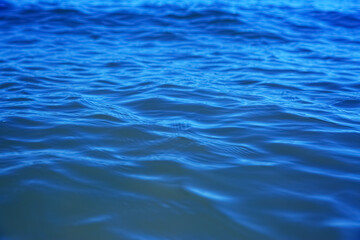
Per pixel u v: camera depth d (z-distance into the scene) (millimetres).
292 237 2453
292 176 3164
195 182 3021
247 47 8172
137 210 2668
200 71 6430
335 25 10094
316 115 4516
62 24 9812
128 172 3131
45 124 4078
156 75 6156
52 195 2797
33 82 5719
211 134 3922
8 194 2785
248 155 3494
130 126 4051
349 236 2457
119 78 6000
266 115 4480
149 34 9102
